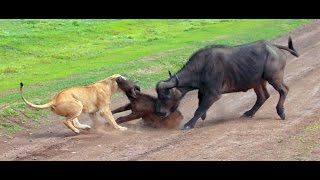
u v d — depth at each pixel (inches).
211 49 659.4
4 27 1668.3
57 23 1761.8
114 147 561.3
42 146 574.6
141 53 1268.5
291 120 653.9
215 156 514.9
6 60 1273.4
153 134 618.2
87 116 721.0
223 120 678.5
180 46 1344.7
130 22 1793.8
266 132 596.7
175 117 648.4
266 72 671.1
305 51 1205.1
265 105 746.8
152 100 647.8
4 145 586.2
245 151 526.6
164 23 1808.6
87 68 1117.1
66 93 619.8
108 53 1301.7
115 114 729.0
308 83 879.7
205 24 1763.0
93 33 1640.0
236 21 1765.5
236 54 663.8
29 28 1674.5
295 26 1585.9
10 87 942.4
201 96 660.7
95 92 633.0
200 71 653.3
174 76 643.5
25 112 711.7
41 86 936.3
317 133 579.8
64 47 1435.8
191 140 579.2
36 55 1330.0
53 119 708.7
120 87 644.7
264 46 674.2
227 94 826.8
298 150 520.4
